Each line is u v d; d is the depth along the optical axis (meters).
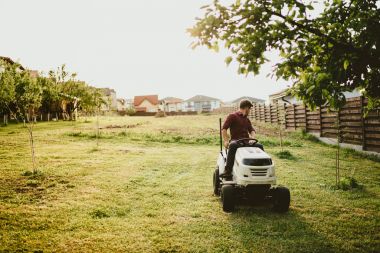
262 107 34.91
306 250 4.47
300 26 3.76
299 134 20.98
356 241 4.78
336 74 3.80
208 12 3.80
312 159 12.55
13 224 5.14
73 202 6.40
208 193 7.49
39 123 30.55
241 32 3.79
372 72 4.13
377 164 11.50
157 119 44.97
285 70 3.97
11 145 14.53
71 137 18.61
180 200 6.86
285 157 12.91
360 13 3.88
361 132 14.12
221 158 7.20
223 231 5.12
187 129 26.36
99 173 9.18
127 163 11.06
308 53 3.90
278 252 4.41
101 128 25.89
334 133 16.91
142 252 4.34
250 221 5.61
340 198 7.11
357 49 3.76
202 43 3.88
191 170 10.46
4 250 4.22
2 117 31.67
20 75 26.11
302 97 4.27
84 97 44.16
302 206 6.51
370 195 7.37
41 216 5.56
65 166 9.91
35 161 10.59
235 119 6.80
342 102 4.05
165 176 9.34
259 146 6.60
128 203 6.53
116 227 5.19
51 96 35.59
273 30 3.75
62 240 4.64
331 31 3.88
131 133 21.22
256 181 5.74
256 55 3.65
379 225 5.45
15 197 6.55
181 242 4.68
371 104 5.41
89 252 4.30
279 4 3.63
